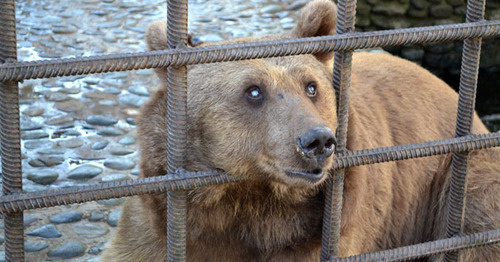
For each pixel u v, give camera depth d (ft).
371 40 10.88
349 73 11.33
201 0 40.96
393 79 18.20
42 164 22.99
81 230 19.24
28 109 27.14
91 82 29.84
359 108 16.33
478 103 36.32
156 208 12.90
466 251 16.08
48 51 33.50
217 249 13.89
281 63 12.98
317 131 10.92
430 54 39.45
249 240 13.82
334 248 12.19
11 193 9.77
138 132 13.58
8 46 9.17
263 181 13.00
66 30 36.29
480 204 16.74
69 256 18.03
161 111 13.15
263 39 13.99
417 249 12.10
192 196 13.15
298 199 13.33
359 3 40.42
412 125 17.71
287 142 11.68
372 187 15.89
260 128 12.39
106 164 23.26
